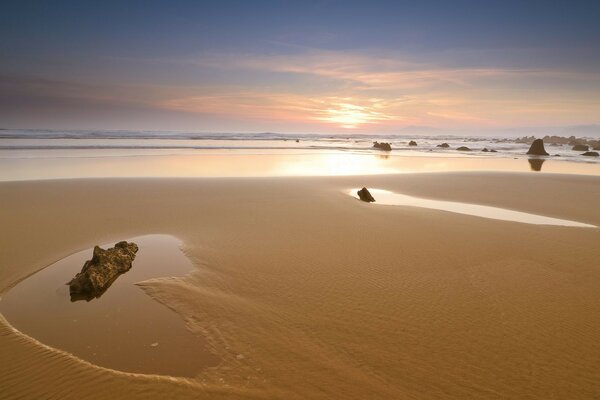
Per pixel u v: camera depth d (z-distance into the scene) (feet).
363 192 77.71
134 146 197.47
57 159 132.77
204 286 34.37
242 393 21.30
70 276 35.70
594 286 37.04
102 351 24.53
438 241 50.11
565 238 52.95
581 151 286.25
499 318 30.60
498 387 22.68
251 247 45.42
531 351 26.27
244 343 26.11
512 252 46.50
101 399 20.42
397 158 192.65
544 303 33.32
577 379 23.54
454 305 32.58
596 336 28.27
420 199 83.20
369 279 37.40
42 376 21.90
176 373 22.72
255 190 83.35
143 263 39.34
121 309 30.04
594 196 89.71
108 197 70.44
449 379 23.22
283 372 23.27
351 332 28.02
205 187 84.48
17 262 38.78
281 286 35.19
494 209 74.84
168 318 28.91
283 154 191.72
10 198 67.10
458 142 435.94
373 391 21.95
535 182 109.40
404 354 25.57
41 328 26.99
